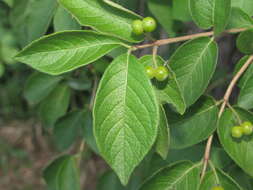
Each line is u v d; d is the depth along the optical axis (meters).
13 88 0.96
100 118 0.23
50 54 0.24
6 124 1.10
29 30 0.36
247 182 0.33
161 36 0.44
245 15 0.30
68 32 0.24
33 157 1.06
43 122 0.46
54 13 0.35
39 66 0.24
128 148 0.23
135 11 0.35
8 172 1.04
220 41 0.59
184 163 0.29
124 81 0.24
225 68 0.57
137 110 0.23
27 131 1.07
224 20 0.27
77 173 0.41
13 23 0.39
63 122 0.43
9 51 0.62
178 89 0.26
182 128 0.30
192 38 0.28
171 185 0.29
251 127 0.28
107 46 0.25
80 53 0.24
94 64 0.37
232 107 0.29
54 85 0.44
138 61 0.24
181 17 0.33
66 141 0.44
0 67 0.64
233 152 0.28
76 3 0.25
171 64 0.28
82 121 0.42
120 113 0.23
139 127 0.23
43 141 1.06
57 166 0.41
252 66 0.31
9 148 1.06
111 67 0.24
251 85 0.30
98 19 0.25
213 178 0.28
